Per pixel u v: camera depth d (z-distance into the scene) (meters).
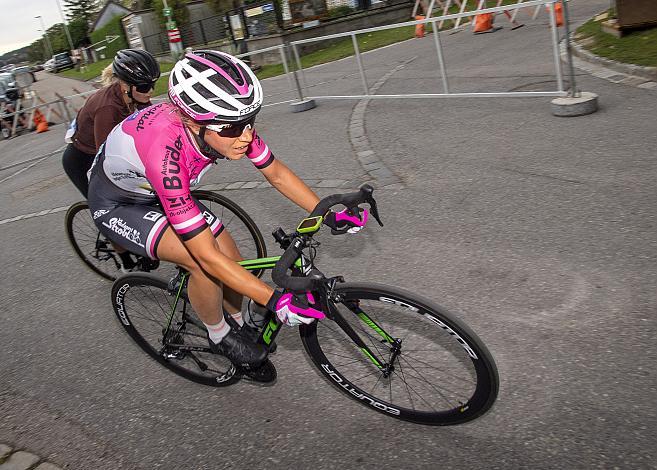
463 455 2.10
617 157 4.26
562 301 2.83
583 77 6.52
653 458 1.91
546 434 2.11
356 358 2.49
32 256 5.13
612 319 2.62
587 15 10.27
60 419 2.84
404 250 3.66
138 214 2.53
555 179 4.13
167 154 2.12
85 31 70.50
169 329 2.88
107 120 3.22
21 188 8.02
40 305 4.15
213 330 2.54
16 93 16.20
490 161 4.73
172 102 2.03
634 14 7.26
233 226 3.54
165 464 2.41
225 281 2.09
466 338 2.00
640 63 6.21
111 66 3.37
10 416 2.95
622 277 2.90
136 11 31.33
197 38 23.17
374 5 16.59
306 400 2.59
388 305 2.17
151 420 2.70
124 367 3.18
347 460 2.21
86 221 4.02
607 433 2.05
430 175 4.73
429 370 2.32
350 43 15.66
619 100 5.48
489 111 6.09
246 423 2.54
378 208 4.33
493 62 8.49
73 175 3.76
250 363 2.47
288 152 6.34
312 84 10.69
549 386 2.33
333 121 7.25
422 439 2.23
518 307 2.86
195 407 2.72
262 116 8.64
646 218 3.37
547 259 3.20
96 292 4.15
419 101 7.17
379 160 5.38
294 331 3.09
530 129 5.25
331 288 2.12
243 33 16.52
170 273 4.08
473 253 3.44
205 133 2.04
